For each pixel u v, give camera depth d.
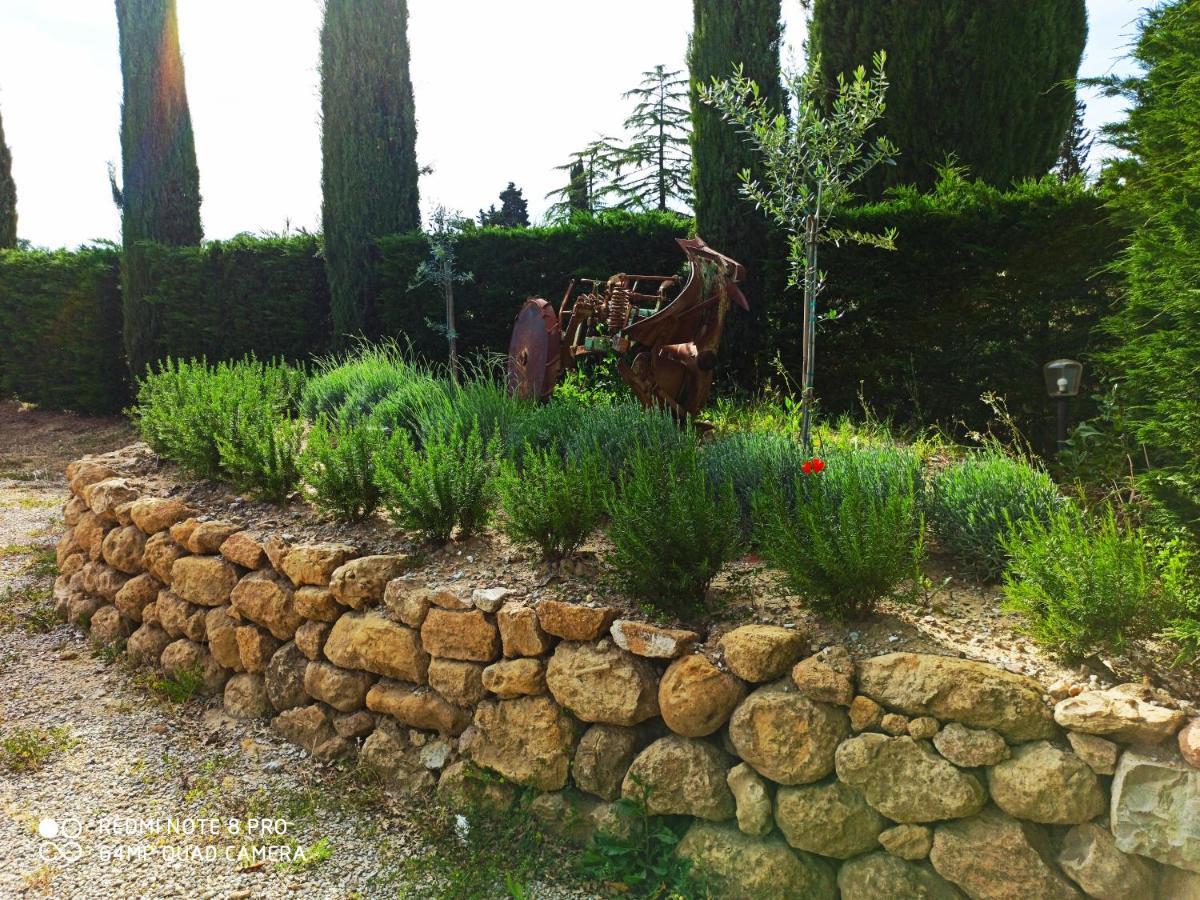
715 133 7.09
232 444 4.88
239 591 4.16
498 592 3.32
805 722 2.63
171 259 10.96
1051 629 2.66
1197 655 2.59
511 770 3.09
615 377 6.88
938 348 6.61
